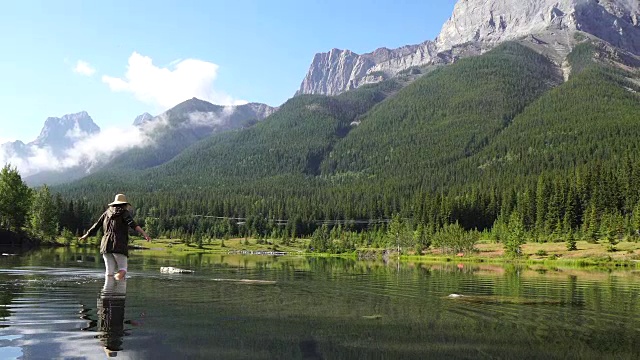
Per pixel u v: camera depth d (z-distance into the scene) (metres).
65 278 17.45
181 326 9.12
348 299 14.20
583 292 20.14
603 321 11.48
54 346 7.27
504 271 46.16
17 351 6.92
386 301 13.98
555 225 155.50
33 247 72.50
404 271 39.72
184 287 15.78
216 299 13.06
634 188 158.62
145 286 15.53
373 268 46.53
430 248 143.25
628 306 14.81
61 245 94.94
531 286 23.11
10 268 22.22
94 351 7.06
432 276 31.03
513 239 107.25
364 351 7.73
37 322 9.03
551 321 11.15
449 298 15.27
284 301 13.20
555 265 79.12
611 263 87.31
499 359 7.46
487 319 11.09
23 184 89.94
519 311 12.62
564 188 168.12
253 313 10.93
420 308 12.62
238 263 47.34
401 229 147.88
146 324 9.18
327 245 161.88
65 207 153.75
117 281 16.83
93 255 46.12
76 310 10.41
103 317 9.71
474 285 22.42
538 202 167.12
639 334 9.88
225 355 7.19
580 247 116.81
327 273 30.84
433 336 9.00
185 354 7.14
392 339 8.66
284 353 7.43
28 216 104.06
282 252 166.88
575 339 9.14
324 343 8.20
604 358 7.76
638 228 128.50
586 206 163.62
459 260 107.56
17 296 12.29
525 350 8.11
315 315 10.97
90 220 168.62
